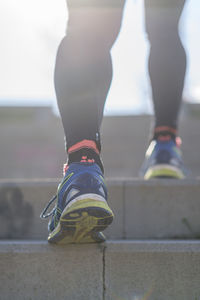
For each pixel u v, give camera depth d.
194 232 2.01
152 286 1.43
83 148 1.45
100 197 1.36
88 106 1.45
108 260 1.43
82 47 1.48
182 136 6.92
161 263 1.43
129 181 2.05
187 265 1.43
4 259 1.44
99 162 1.47
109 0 1.51
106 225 1.36
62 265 1.43
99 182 1.40
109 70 1.54
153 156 2.16
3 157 6.55
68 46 1.48
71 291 1.42
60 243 1.43
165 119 2.14
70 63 1.46
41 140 7.57
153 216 2.03
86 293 1.42
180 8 2.07
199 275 1.42
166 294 1.42
